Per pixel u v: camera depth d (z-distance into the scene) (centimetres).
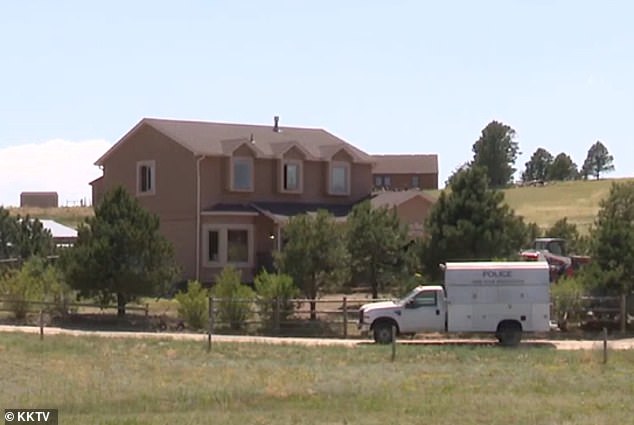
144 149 9188
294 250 6931
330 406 3328
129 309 6856
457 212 7038
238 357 5034
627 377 4262
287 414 3134
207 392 3628
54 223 11606
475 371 4488
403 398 3534
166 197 9006
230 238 8869
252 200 9100
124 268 6738
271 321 6575
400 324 5956
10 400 3356
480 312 5941
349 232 7319
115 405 3300
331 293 7469
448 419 3069
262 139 9450
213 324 6550
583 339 6350
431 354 5269
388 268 7362
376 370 4494
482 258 6900
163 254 6944
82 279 6788
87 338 5734
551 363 4866
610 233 6812
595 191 19312
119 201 6975
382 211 7469
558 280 7288
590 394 3709
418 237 8069
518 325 5941
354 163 9738
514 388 3869
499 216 7044
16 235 8712
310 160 9450
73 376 4103
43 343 5384
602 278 6662
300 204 9338
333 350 5416
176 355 5053
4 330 6219
